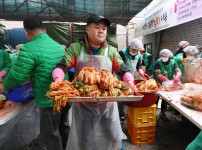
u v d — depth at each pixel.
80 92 1.33
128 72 1.68
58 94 1.25
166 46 6.97
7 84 1.73
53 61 1.81
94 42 1.66
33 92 1.92
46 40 1.83
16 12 6.21
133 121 2.67
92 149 1.73
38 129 2.65
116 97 1.31
